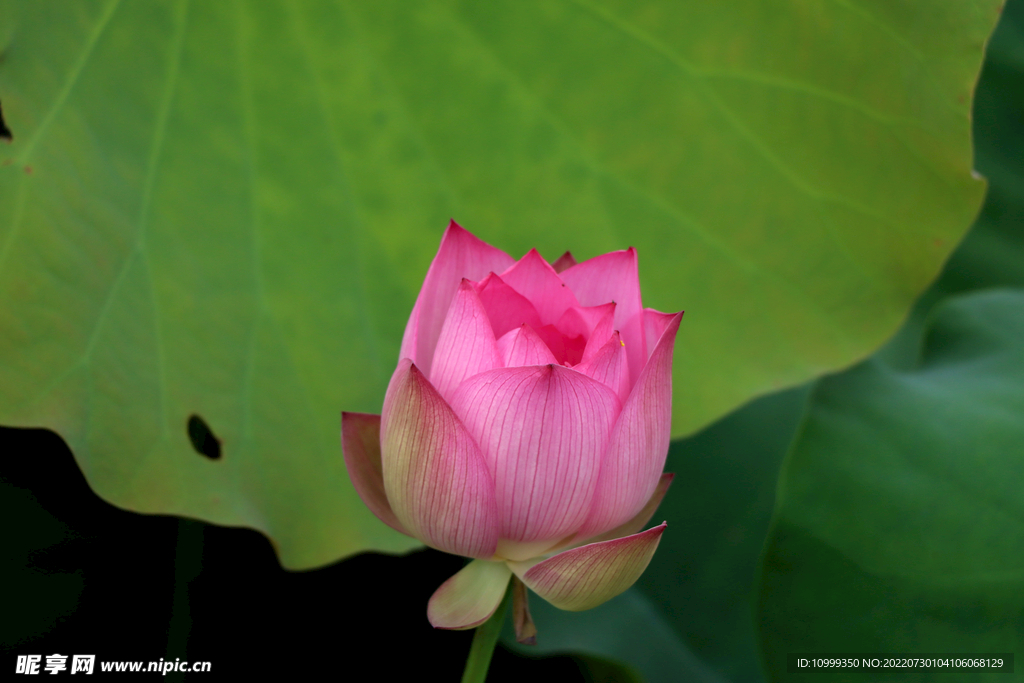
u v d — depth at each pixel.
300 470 1.08
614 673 1.11
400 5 1.11
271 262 1.09
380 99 1.11
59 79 1.06
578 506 0.96
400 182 1.11
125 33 1.08
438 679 1.12
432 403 0.95
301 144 1.10
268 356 1.09
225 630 1.11
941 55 1.09
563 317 0.99
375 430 1.00
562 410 0.95
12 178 1.05
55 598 1.09
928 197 1.12
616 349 0.96
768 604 1.09
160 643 1.10
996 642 1.06
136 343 1.06
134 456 1.05
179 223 1.08
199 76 1.09
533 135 1.12
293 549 1.07
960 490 1.09
